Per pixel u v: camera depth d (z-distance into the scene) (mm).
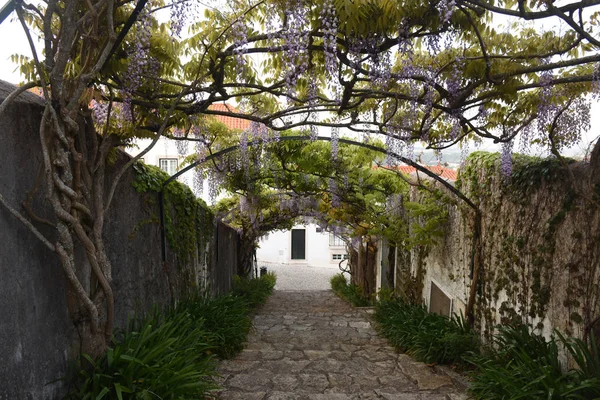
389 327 5492
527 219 3471
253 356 4484
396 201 7445
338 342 5234
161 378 2432
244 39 2754
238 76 3324
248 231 11414
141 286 3600
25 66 2680
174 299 4441
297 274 19438
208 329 4312
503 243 3861
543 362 2912
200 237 5730
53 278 2277
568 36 2709
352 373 3986
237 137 5875
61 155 2166
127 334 2840
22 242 2029
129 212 3396
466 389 3348
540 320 3256
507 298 3781
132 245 3439
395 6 2414
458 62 2934
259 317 7156
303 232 22438
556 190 3119
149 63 3027
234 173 7160
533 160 3488
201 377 2895
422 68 3127
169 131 4191
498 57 2775
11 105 2006
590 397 2395
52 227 2277
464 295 4840
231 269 9594
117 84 2891
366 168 7059
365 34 2627
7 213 1933
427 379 3781
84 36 2283
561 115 3223
